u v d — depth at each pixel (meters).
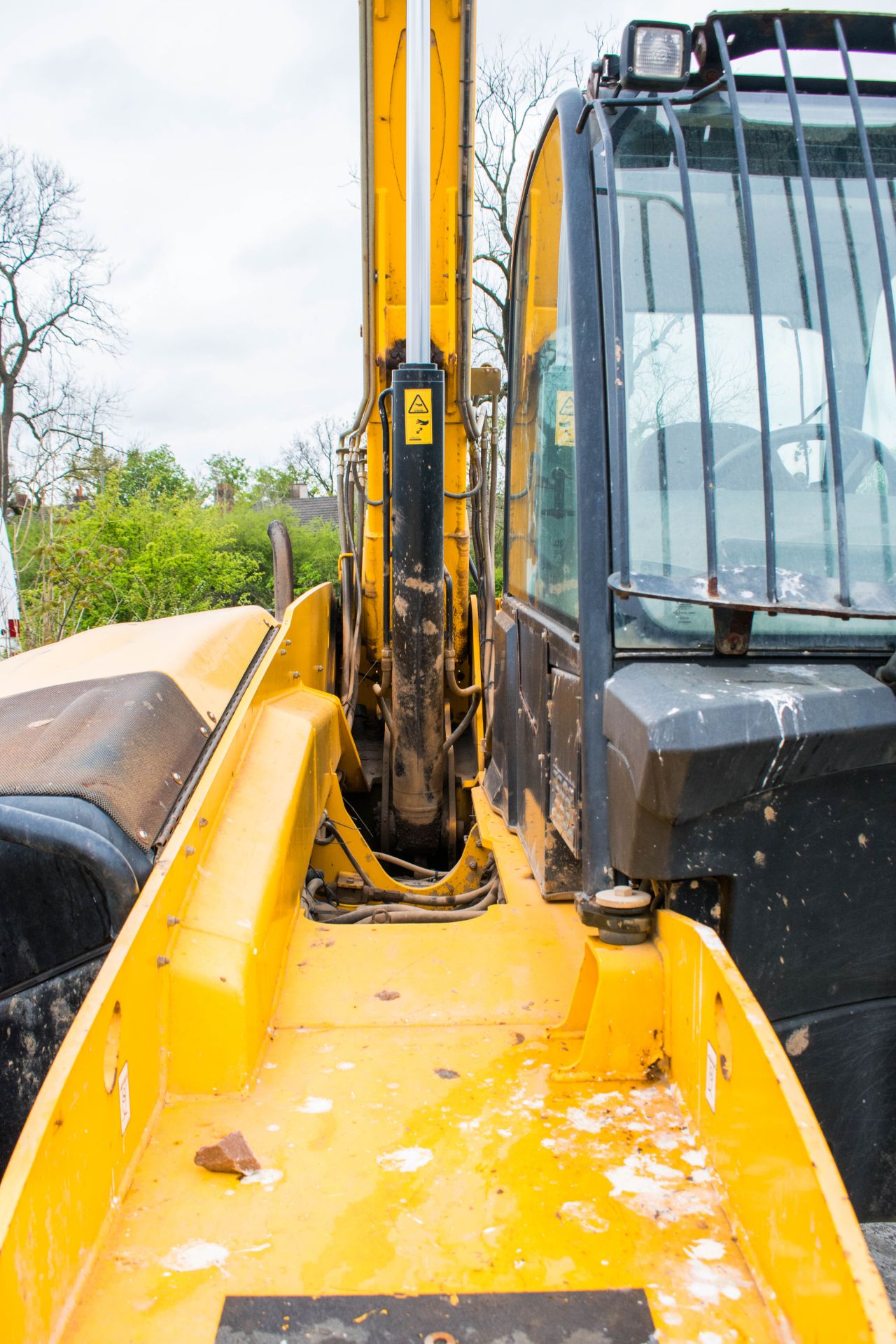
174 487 26.16
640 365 1.71
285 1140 1.40
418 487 2.92
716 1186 1.28
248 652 2.91
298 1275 1.16
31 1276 1.00
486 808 3.01
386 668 3.82
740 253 1.75
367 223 3.53
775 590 1.49
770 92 1.80
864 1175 1.63
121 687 2.13
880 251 1.62
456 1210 1.26
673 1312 1.10
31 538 10.30
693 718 1.37
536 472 2.46
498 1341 1.07
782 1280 1.07
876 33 1.73
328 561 18.88
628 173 1.77
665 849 1.47
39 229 22.72
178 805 1.88
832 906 1.54
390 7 3.62
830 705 1.42
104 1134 1.23
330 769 3.17
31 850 1.60
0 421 22.52
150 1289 1.14
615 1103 1.46
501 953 1.98
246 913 1.74
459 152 3.46
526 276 2.66
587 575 1.68
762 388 1.51
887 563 1.69
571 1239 1.20
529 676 2.42
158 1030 1.48
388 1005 1.79
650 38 1.70
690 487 1.69
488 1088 1.51
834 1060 1.59
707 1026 1.32
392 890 3.23
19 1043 1.63
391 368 3.71
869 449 1.71
